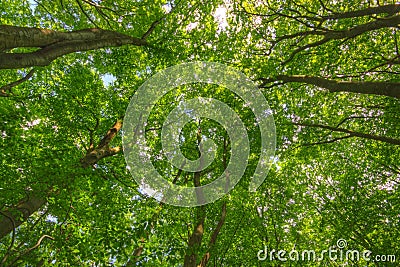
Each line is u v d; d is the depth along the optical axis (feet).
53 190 23.81
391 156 40.93
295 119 42.63
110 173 30.66
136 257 22.20
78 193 27.17
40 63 16.02
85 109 36.50
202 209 32.65
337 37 27.55
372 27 24.35
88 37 20.20
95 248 23.18
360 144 46.03
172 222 32.27
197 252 25.26
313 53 36.37
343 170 49.73
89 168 24.12
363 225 41.19
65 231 28.07
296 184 49.32
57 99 35.58
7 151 23.75
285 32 40.86
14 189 21.62
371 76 39.58
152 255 22.81
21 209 22.44
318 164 52.90
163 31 35.91
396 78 37.06
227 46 40.29
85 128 37.19
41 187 21.67
